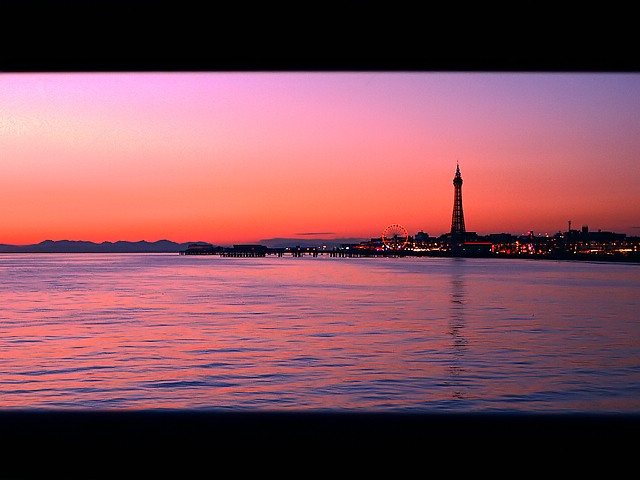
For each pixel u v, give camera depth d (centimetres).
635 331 2403
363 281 5956
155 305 3341
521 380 1420
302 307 3266
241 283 5488
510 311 3183
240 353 1769
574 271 9594
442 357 1744
